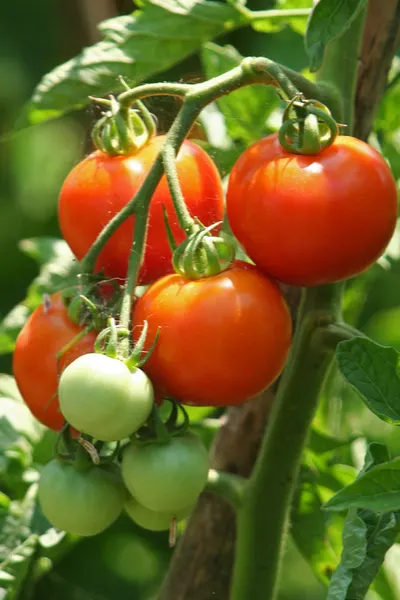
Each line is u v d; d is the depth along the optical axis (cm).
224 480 81
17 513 89
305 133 73
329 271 73
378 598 94
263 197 73
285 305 74
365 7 81
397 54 100
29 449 94
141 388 70
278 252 73
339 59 81
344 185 72
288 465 79
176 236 75
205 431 96
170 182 72
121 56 87
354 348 72
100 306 74
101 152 77
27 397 76
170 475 71
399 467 68
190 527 91
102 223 75
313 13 75
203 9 87
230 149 95
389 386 71
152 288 73
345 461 97
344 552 71
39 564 90
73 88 87
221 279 72
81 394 69
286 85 73
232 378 72
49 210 157
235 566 81
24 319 97
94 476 73
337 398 98
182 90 74
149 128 77
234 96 94
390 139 99
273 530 80
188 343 72
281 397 79
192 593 91
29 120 88
